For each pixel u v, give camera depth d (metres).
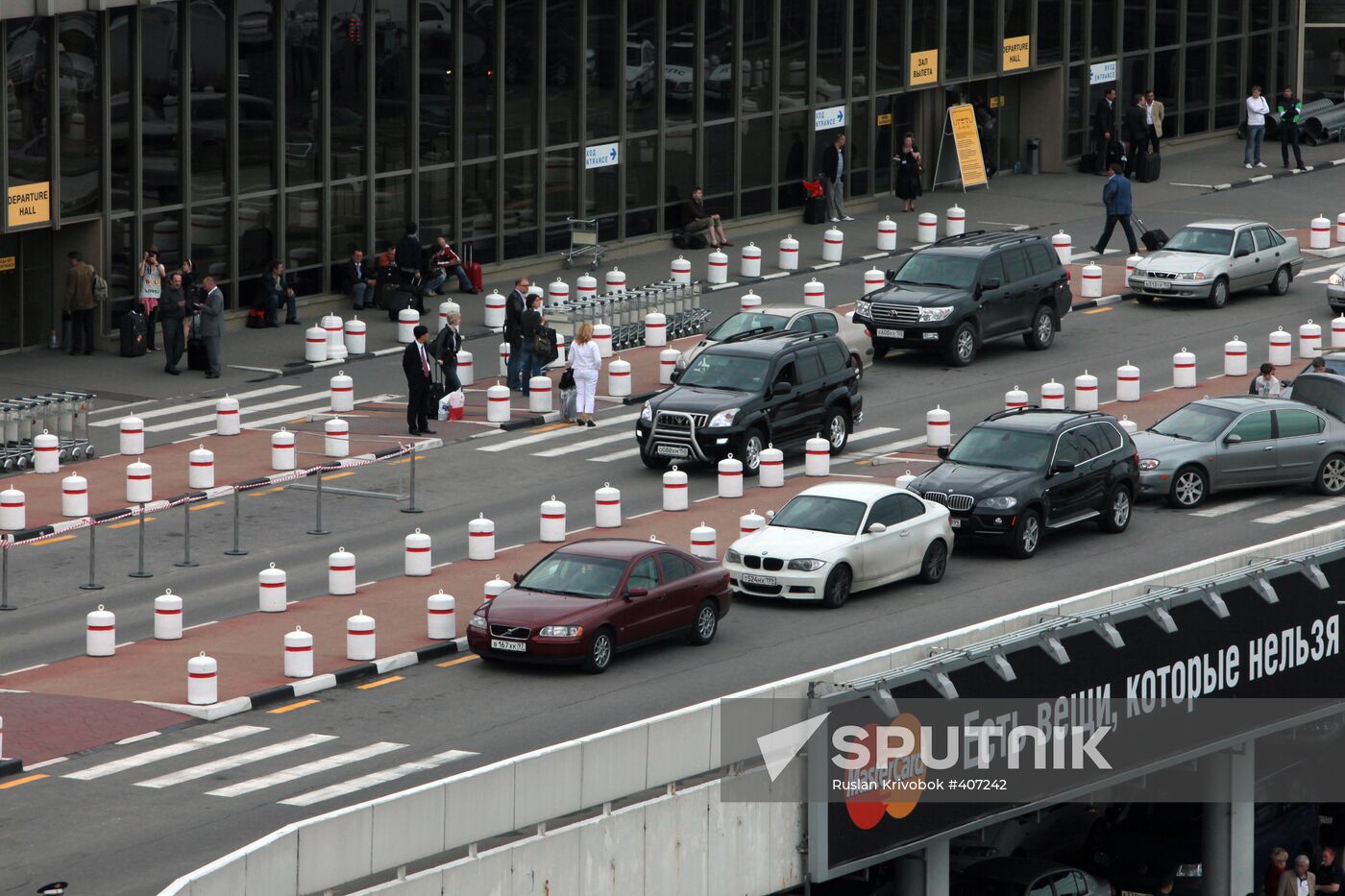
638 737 71.50
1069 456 120.81
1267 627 96.88
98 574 115.06
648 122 197.12
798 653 102.31
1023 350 167.50
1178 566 116.00
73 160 156.38
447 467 137.00
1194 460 127.88
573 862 69.94
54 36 152.62
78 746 89.00
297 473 122.81
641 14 194.38
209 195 165.88
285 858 62.19
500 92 183.88
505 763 67.75
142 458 136.38
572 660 98.44
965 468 120.62
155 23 159.62
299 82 170.25
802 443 137.88
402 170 178.50
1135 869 100.06
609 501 123.25
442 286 180.25
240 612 108.75
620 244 195.88
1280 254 182.75
